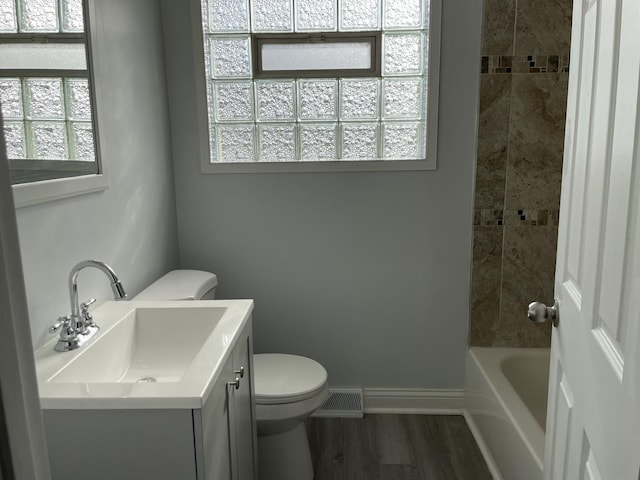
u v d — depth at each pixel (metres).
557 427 1.28
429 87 2.51
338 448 2.46
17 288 0.45
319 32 2.54
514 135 2.52
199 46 2.51
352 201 2.62
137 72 2.20
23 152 1.42
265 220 2.65
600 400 0.93
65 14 1.64
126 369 1.67
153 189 2.36
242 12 2.54
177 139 2.59
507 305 2.68
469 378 2.70
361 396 2.74
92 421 1.15
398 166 2.58
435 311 2.71
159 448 1.17
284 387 2.06
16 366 0.44
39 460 0.48
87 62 1.77
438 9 2.44
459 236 2.64
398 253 2.66
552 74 2.47
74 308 1.48
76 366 1.37
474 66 2.50
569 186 1.23
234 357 1.54
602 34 0.98
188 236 2.67
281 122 2.62
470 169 2.58
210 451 1.24
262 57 2.58
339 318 2.72
